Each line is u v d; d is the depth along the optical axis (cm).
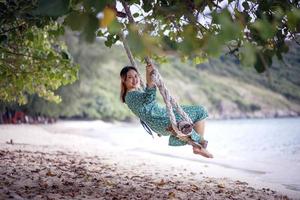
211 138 3756
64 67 981
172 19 374
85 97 5650
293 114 9988
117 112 6184
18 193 716
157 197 807
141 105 628
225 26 242
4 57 1011
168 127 622
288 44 477
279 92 10788
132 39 247
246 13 441
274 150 2642
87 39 253
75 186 831
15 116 4038
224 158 2027
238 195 939
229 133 4497
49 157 1325
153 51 254
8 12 685
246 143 3200
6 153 1298
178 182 1058
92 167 1173
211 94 10056
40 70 1001
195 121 638
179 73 10775
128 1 493
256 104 10088
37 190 762
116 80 7200
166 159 1817
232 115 9688
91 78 5169
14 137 2356
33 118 4353
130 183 951
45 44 1154
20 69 1014
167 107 580
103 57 5016
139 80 655
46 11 282
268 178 1423
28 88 1222
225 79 11175
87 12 256
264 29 275
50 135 2814
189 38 269
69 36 4516
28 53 1052
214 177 1284
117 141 2958
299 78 11281
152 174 1199
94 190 811
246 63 261
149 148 2425
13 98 1261
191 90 10019
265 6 442
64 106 4575
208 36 260
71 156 1462
